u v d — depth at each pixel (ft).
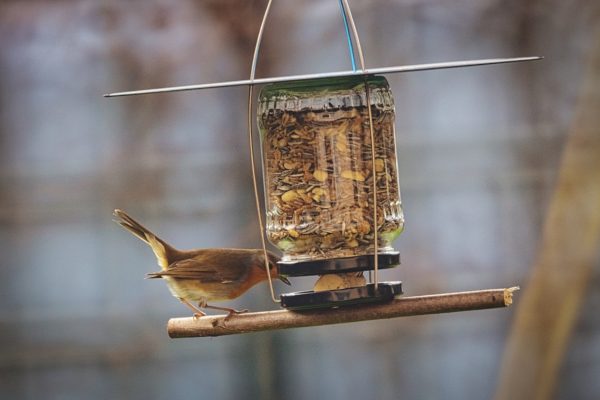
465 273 51.62
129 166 51.37
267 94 25.07
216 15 48.37
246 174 49.90
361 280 24.12
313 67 48.96
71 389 53.47
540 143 52.19
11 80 52.06
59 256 53.78
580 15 51.52
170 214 50.90
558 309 50.26
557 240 50.52
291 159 24.63
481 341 52.42
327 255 24.48
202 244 50.39
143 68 49.93
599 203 50.44
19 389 53.57
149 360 53.11
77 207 53.16
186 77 49.60
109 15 49.67
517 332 50.57
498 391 50.88
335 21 49.01
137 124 51.21
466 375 52.19
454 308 23.32
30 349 53.57
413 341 52.16
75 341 53.57
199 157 50.57
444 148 52.29
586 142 50.65
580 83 51.72
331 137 24.50
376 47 50.49
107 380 53.11
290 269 23.80
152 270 53.42
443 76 51.80
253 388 52.19
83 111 52.19
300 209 24.50
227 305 49.32
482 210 52.16
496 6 51.16
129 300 53.36
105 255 53.47
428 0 50.67
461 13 50.90
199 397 52.39
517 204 52.06
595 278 52.31
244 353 52.29
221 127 50.06
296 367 52.06
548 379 50.19
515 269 51.62
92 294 53.57
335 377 51.88
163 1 48.88
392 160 25.03
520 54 52.03
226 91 49.49
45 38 51.01
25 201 53.31
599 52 50.85
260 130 25.34
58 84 52.08
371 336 52.16
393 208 24.90
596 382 53.06
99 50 50.08
